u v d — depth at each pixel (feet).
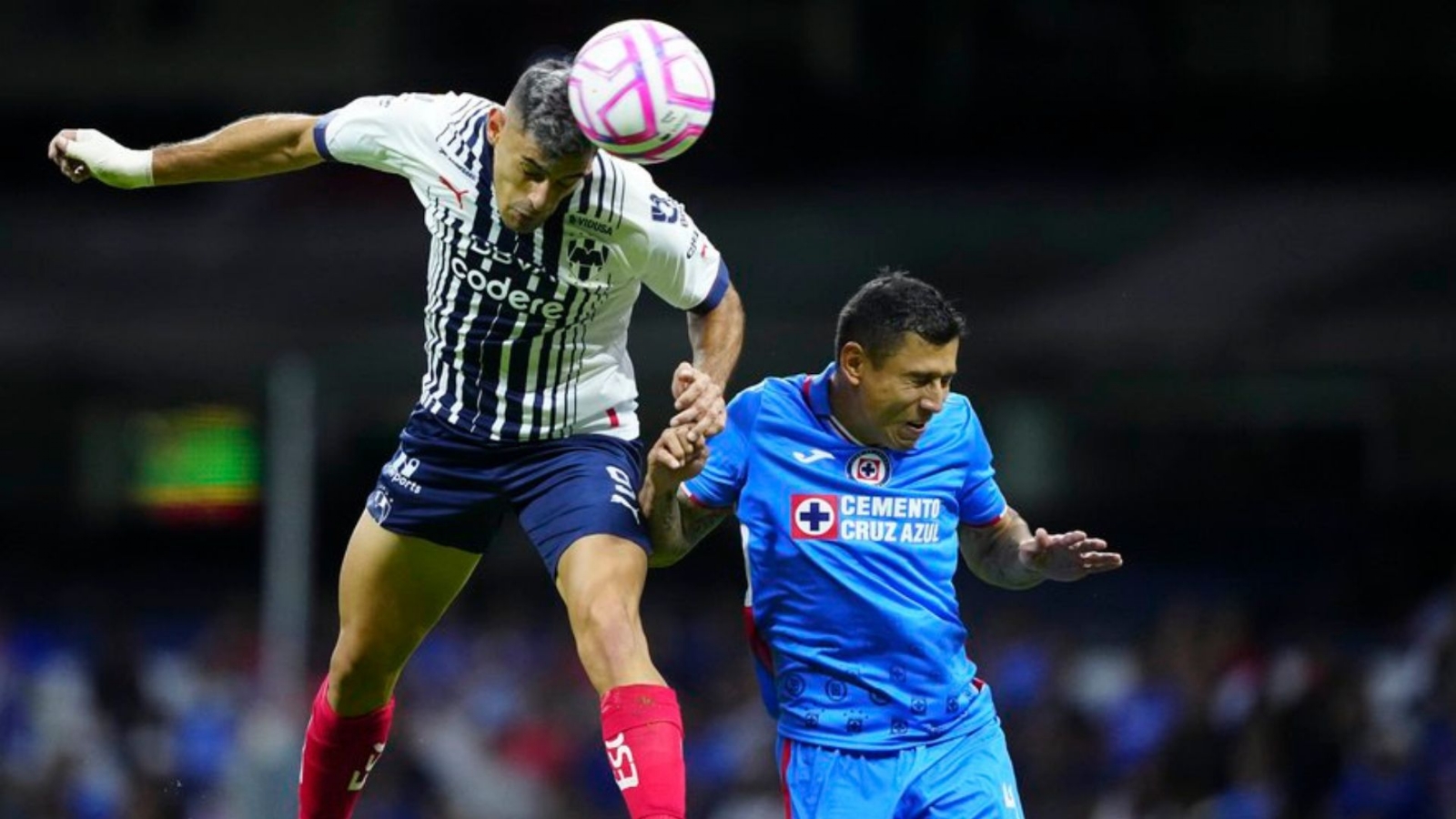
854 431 61.16
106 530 209.77
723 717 149.48
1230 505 188.65
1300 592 173.06
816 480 61.11
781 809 136.98
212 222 228.63
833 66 224.12
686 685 158.40
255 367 203.82
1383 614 156.76
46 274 223.30
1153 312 188.55
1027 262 201.87
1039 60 221.66
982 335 191.42
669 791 55.11
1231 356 182.60
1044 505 194.08
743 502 61.82
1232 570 184.96
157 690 157.38
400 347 197.67
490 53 230.07
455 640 167.53
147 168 62.13
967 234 207.31
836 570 60.90
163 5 244.01
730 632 163.73
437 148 58.18
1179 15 219.00
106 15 245.04
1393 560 164.04
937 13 222.07
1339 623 156.46
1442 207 199.00
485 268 58.34
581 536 58.44
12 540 211.61
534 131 55.01
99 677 156.66
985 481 63.41
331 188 227.20
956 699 62.03
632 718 55.83
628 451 61.16
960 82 222.69
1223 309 186.91
